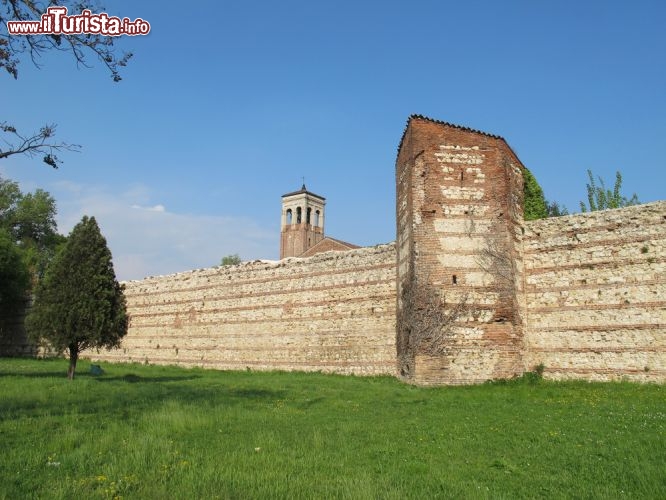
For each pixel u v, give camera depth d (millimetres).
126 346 45969
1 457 10156
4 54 13703
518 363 23734
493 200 25266
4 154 14391
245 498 8117
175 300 43031
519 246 25609
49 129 14750
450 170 25469
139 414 15141
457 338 23766
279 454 10820
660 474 8938
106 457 10391
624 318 22734
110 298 27938
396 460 10375
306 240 102000
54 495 8102
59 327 26375
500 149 25844
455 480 9055
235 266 39500
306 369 33594
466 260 24562
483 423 14023
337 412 16156
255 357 36594
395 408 16906
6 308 55469
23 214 66125
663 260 22188
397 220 28984
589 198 41375
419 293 24344
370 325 31031
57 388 20953
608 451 10625
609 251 23562
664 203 22547
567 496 8242
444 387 22953
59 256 27812
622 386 21203
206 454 10719
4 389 20484
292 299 35375
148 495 8203
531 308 25094
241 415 15297
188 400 18453
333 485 8750
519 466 9906
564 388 21312
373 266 31609
